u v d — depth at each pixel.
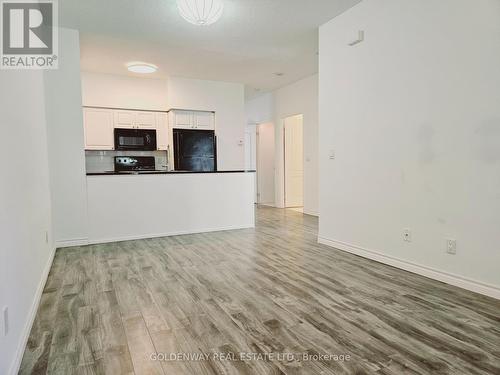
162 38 4.43
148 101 6.47
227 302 2.47
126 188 4.54
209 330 2.06
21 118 2.20
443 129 2.72
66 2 3.40
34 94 2.94
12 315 1.66
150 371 1.66
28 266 2.16
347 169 3.77
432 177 2.83
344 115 3.77
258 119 8.53
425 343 1.88
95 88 6.05
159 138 6.59
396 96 3.12
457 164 2.63
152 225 4.72
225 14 3.74
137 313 2.30
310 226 5.54
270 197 8.62
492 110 2.39
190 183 4.97
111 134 6.20
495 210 2.41
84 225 4.30
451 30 2.63
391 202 3.23
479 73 2.45
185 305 2.43
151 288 2.77
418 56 2.90
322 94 4.11
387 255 3.31
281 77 6.56
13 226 1.78
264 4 3.48
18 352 1.73
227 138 6.89
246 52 5.01
